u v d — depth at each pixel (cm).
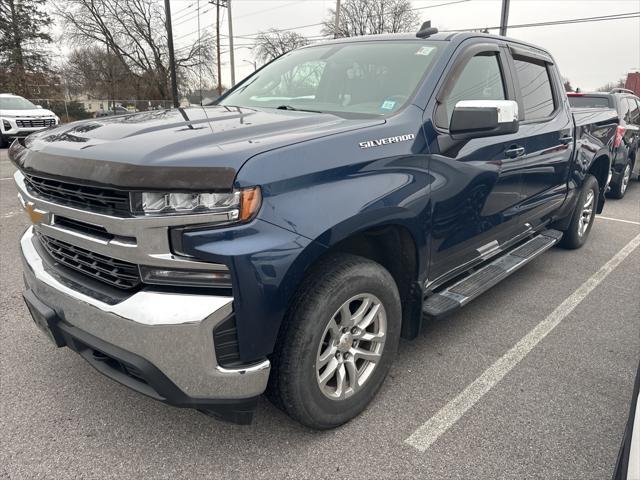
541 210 423
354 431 253
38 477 221
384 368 268
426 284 289
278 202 197
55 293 225
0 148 1634
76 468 226
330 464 230
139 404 273
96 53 4344
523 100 382
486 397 283
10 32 3650
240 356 201
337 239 215
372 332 260
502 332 363
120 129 236
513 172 348
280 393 224
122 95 4306
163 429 253
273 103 332
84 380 294
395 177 244
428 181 263
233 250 188
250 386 206
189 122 250
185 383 197
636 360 327
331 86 321
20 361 312
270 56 3912
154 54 4069
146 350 193
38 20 3759
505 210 352
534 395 286
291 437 248
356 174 227
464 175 290
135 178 184
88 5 3859
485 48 337
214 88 4212
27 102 1769
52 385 288
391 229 262
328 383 254
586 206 557
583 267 511
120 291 208
